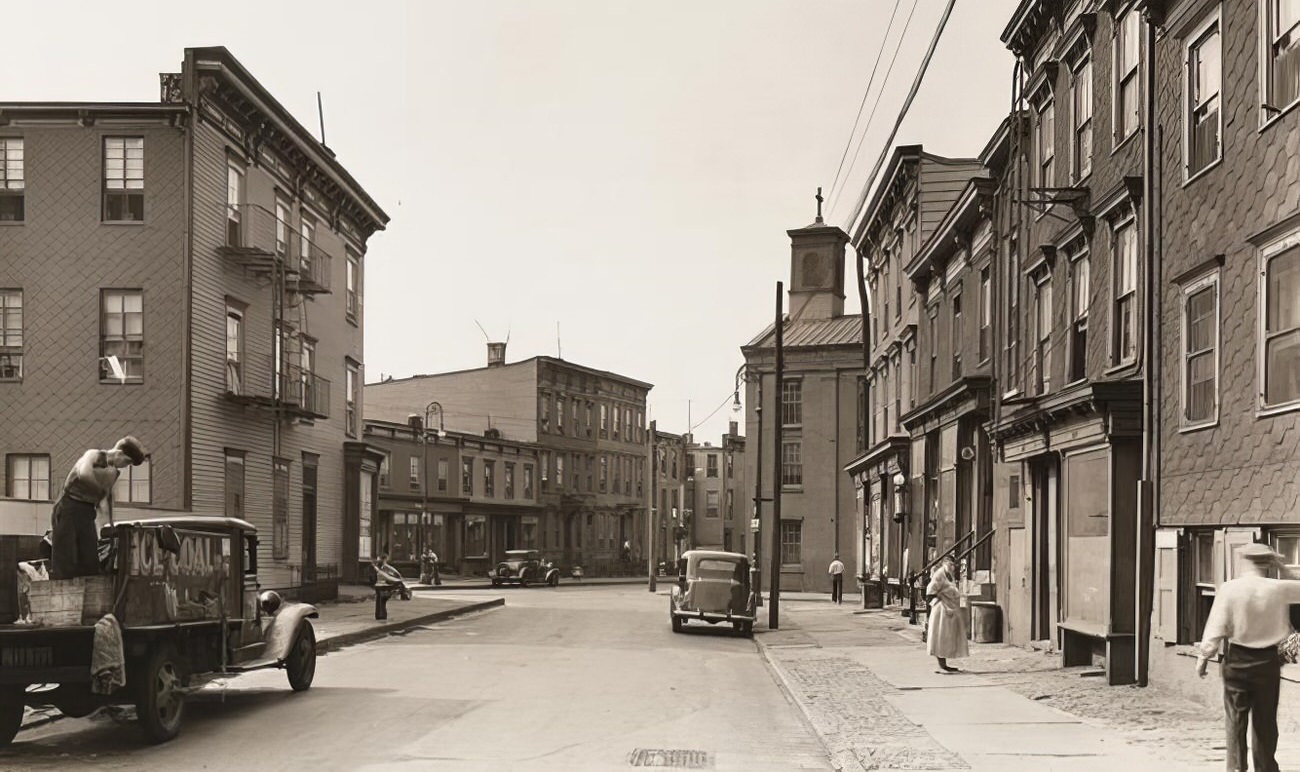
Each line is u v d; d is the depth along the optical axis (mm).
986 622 23859
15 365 28312
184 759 10906
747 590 28953
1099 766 10258
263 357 33250
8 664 10961
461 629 29531
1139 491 15914
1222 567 13773
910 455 34812
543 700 15453
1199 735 11898
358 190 40938
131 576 11500
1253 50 13547
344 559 41219
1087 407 17062
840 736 12109
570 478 82688
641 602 45969
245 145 31891
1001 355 24625
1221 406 13977
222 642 13562
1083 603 17906
